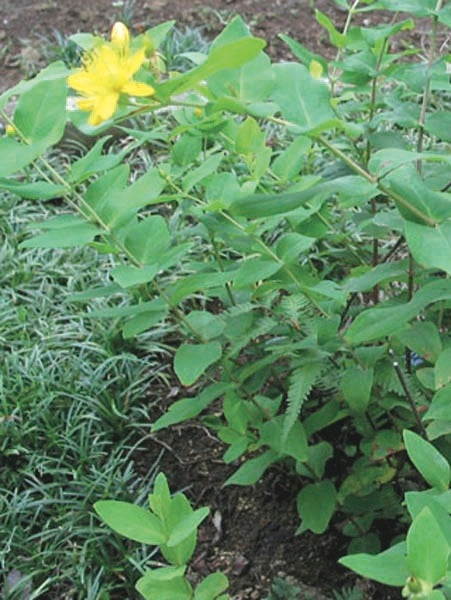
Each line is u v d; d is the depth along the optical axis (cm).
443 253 58
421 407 80
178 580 65
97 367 111
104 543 94
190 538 63
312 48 177
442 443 79
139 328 76
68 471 100
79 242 68
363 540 85
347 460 95
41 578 92
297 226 81
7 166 65
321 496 82
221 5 190
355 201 78
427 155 61
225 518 97
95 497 97
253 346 87
